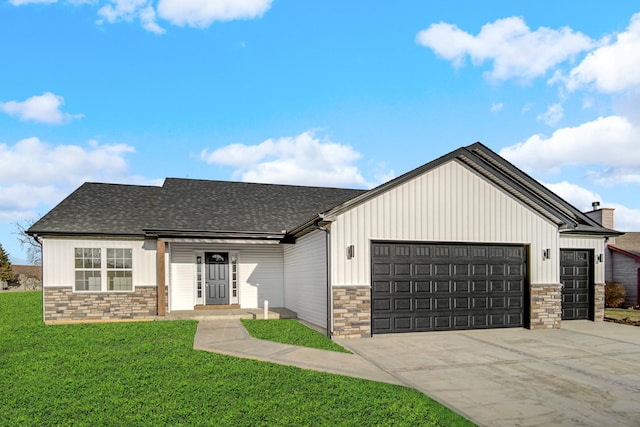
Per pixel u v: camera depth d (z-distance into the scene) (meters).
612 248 23.17
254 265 17.14
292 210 18.05
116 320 14.20
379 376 7.46
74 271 14.17
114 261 14.55
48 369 7.57
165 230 14.09
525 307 13.16
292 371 7.64
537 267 13.24
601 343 10.80
